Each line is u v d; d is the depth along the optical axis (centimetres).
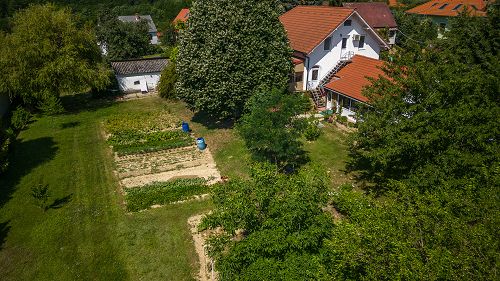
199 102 2433
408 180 1330
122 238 1572
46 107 3055
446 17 5091
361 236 906
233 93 2353
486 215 920
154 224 1662
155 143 2484
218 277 1263
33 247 1528
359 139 1554
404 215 945
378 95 1680
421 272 768
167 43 6575
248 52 2316
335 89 2708
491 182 1081
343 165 2114
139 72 3700
